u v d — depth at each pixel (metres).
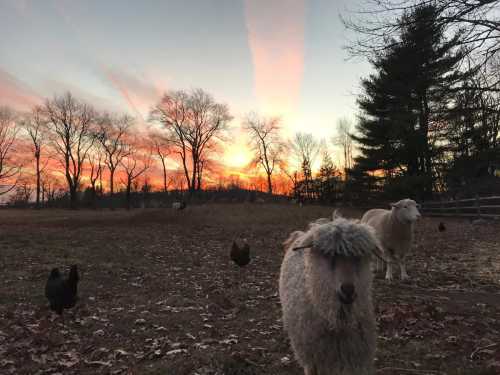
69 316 2.97
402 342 2.28
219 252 6.42
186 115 25.78
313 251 1.48
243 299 3.44
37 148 25.22
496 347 2.13
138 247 6.68
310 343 1.56
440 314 2.64
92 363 2.19
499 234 6.33
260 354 2.23
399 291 3.42
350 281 1.36
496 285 3.50
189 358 2.19
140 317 2.96
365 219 4.75
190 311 3.12
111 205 26.45
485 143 8.98
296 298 1.65
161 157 27.88
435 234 7.15
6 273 4.37
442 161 12.34
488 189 10.78
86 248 6.33
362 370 1.54
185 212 13.79
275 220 11.77
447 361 2.02
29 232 8.50
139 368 2.11
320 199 23.02
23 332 2.61
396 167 15.01
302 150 27.50
